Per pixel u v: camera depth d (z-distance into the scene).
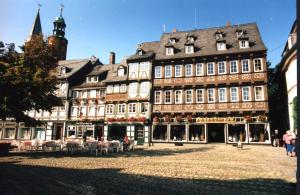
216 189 7.16
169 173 9.70
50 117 38.41
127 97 33.56
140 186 7.51
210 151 19.77
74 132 36.97
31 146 20.83
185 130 30.12
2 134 40.03
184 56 31.33
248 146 25.30
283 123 29.09
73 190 7.02
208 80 29.89
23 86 16.62
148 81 32.62
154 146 27.19
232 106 28.39
